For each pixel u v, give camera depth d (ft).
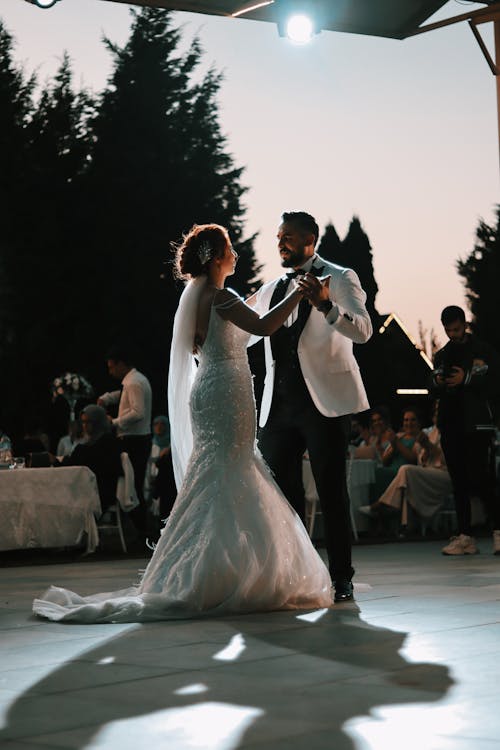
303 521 18.04
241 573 15.61
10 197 92.02
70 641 13.41
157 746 8.25
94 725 8.92
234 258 17.40
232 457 16.39
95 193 94.27
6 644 13.25
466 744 8.19
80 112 96.22
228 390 16.44
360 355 132.98
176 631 14.05
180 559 15.94
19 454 35.68
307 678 10.71
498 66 30.86
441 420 27.48
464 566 23.75
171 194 96.17
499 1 30.07
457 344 27.50
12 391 90.07
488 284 152.87
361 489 35.86
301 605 16.20
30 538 28.48
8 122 93.30
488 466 27.25
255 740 8.38
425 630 13.83
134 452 33.04
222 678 10.77
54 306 91.71
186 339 17.03
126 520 41.65
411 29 31.27
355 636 13.37
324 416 17.26
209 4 28.86
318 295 16.40
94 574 24.03
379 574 21.97
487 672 10.94
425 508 35.53
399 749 8.08
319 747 8.15
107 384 91.56
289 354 17.57
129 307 93.30
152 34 99.30
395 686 10.29
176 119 99.71
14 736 8.60
